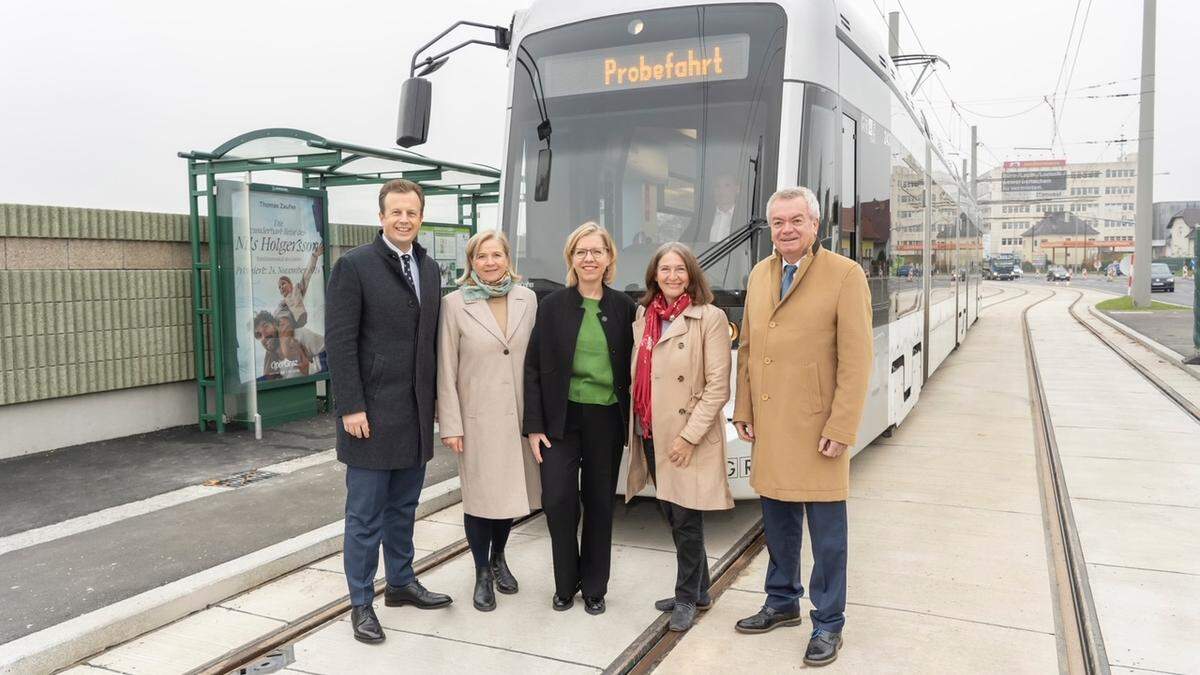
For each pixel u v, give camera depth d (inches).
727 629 164.2
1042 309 1187.9
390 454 160.6
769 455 153.7
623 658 151.2
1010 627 162.4
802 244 151.5
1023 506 241.1
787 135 212.5
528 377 170.4
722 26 221.8
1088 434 333.4
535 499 176.2
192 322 339.9
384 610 174.6
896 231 316.2
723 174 214.2
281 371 339.0
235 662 150.1
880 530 222.4
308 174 359.3
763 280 157.9
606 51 230.5
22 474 264.7
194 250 330.3
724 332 164.2
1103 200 5014.8
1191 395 413.4
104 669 148.6
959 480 270.5
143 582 177.3
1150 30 948.6
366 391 160.4
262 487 250.5
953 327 589.6
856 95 256.8
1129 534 214.1
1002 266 3378.4
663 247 166.2
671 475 162.7
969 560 198.8
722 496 161.9
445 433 170.6
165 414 334.3
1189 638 156.6
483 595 173.9
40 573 182.9
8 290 278.8
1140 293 1027.3
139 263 321.1
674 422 162.7
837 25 242.7
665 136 221.3
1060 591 179.0
